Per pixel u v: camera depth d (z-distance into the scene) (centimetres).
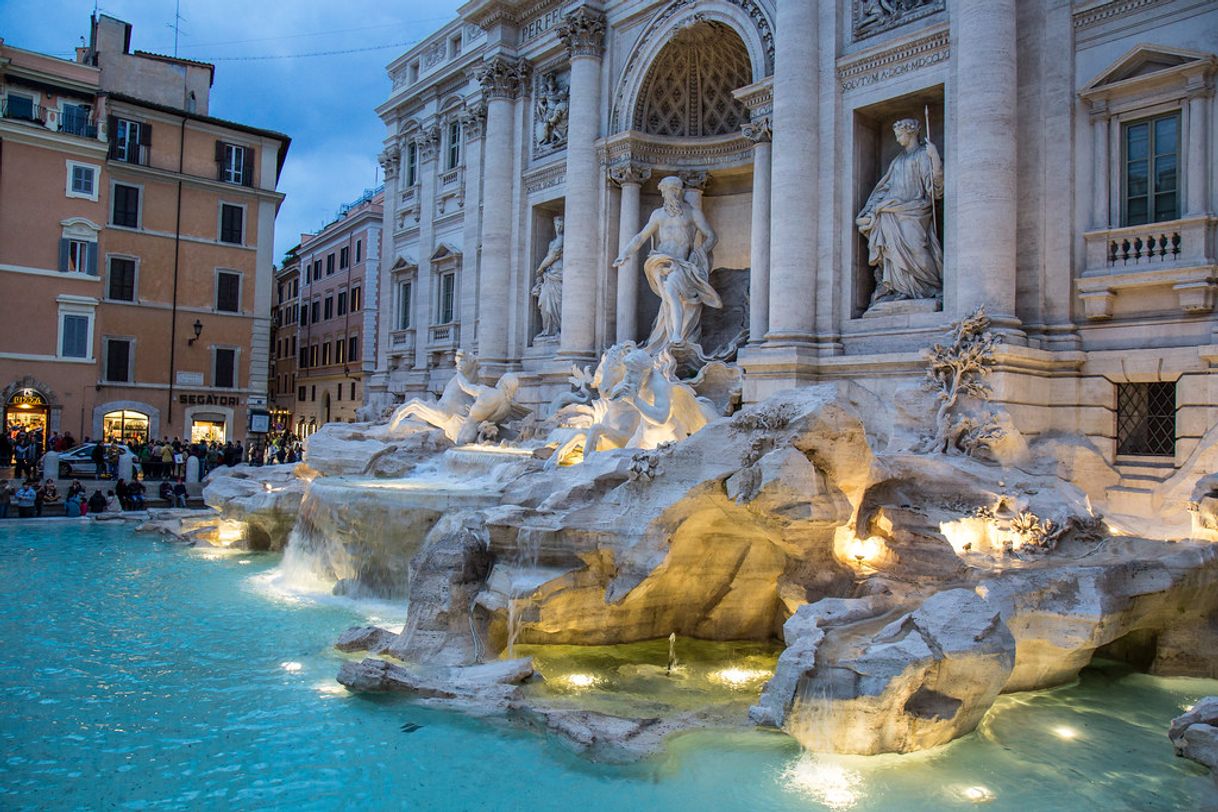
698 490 1419
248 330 5003
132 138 4694
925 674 1091
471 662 1420
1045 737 1157
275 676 1380
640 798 989
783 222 2370
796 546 1412
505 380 2930
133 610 1806
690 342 2792
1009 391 1897
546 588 1452
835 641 1189
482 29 3688
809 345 2330
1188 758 1080
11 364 4241
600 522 1476
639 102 3066
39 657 1471
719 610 1628
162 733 1159
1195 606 1394
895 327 2219
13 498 3162
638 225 3098
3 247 4216
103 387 4531
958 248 2019
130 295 4644
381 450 2594
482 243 3594
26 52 4316
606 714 1205
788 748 1113
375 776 1041
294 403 7719
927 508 1586
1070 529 1500
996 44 1988
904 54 2236
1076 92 1994
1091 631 1242
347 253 6625
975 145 1991
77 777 1030
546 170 3412
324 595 1959
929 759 1088
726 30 2855
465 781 1030
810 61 2386
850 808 966
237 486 2784
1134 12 1916
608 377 1927
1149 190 1914
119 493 3362
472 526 1611
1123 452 1930
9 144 4225
